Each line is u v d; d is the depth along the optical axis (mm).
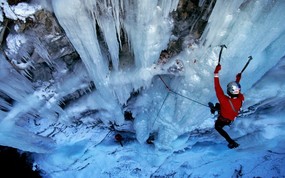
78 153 7824
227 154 8156
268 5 4336
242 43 4840
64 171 8320
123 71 5879
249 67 5375
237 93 4320
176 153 8055
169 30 5137
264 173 9008
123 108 7148
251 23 4574
